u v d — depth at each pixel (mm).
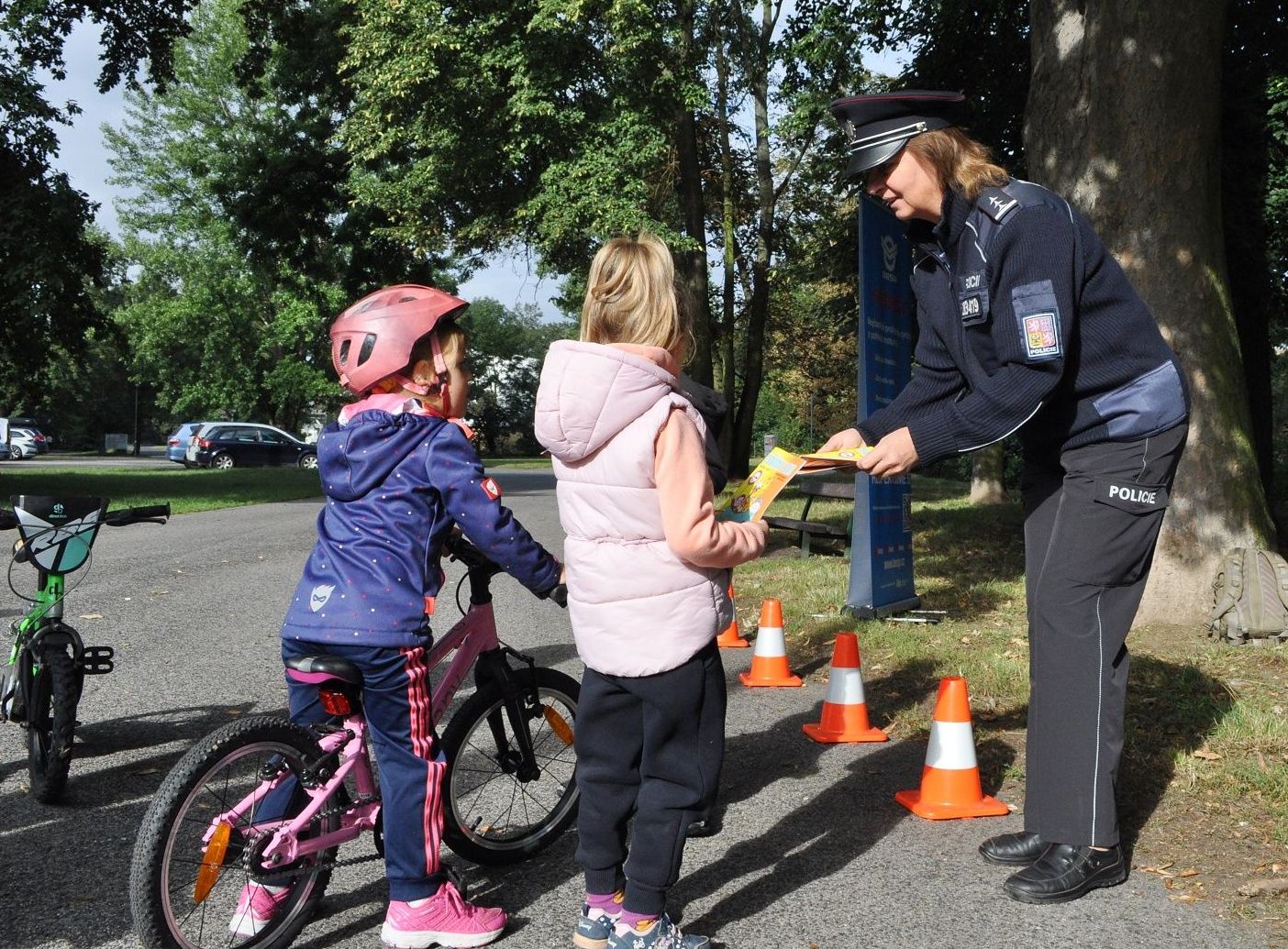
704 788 2742
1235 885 3305
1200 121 6715
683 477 2625
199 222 49562
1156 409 3215
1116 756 3316
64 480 24984
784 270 29797
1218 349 6762
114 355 68688
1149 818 3820
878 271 7754
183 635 7113
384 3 18703
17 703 4195
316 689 3020
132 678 5969
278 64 24391
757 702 5570
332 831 2969
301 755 2879
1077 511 3287
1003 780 4324
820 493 11133
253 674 6094
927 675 5949
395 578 2824
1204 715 4875
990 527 13000
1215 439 6711
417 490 2871
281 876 2895
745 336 35312
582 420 2648
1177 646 6250
